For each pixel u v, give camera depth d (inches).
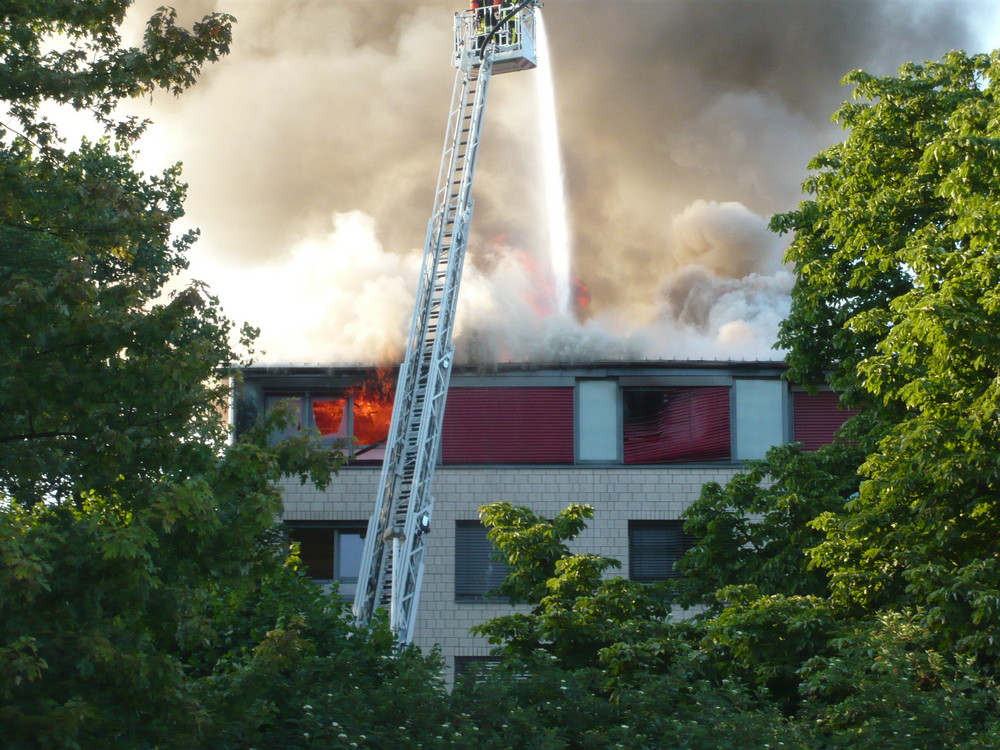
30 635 489.7
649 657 907.4
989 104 947.3
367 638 867.4
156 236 652.7
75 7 650.8
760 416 1636.3
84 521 532.1
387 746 671.8
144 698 525.3
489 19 1445.6
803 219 1182.9
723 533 1136.2
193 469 561.9
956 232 891.4
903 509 898.1
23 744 468.8
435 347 1264.8
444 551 1576.0
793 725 732.7
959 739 693.3
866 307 1117.1
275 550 587.2
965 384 880.3
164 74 684.7
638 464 1614.2
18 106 662.5
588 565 1090.1
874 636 813.2
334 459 604.1
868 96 1127.0
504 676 786.2
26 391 532.7
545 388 1640.0
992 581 837.2
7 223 629.9
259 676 601.9
